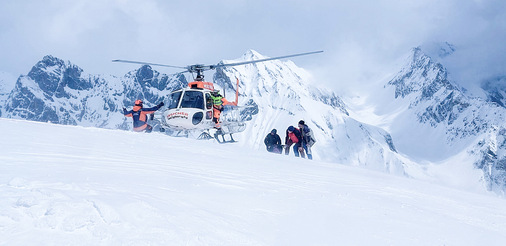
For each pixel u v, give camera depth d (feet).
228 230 13.20
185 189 17.78
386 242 15.25
